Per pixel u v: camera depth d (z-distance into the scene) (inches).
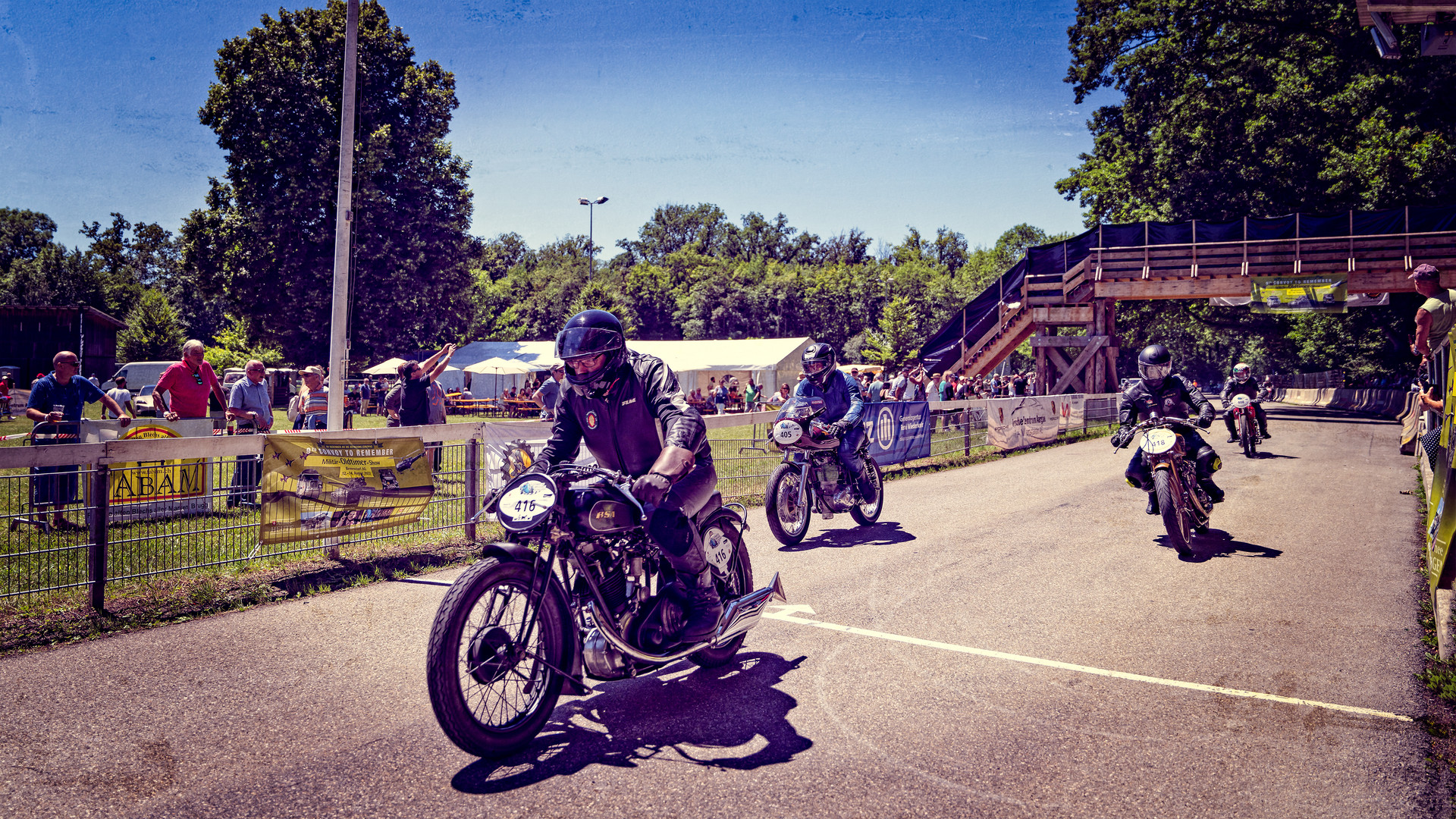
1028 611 212.2
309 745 134.7
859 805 115.0
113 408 330.6
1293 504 378.6
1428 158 1157.7
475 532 296.5
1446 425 240.7
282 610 215.8
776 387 1542.8
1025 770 126.2
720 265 3826.3
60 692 158.1
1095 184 1635.1
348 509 258.1
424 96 1793.8
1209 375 4237.2
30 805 114.5
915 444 539.2
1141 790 119.8
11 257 3356.3
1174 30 1320.1
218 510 241.3
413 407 462.6
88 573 208.5
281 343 1705.2
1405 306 1389.0
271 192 1640.0
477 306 2933.1
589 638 136.7
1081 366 1137.4
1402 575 249.1
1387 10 234.2
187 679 165.3
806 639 190.7
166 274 3545.8
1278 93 1282.0
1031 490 434.9
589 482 137.9
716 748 133.8
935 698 155.3
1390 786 121.1
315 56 1686.8
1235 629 196.5
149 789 119.7
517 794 118.3
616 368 149.6
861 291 2898.6
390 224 1699.1
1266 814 113.2
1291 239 1032.2
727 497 405.4
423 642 189.2
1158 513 291.9
